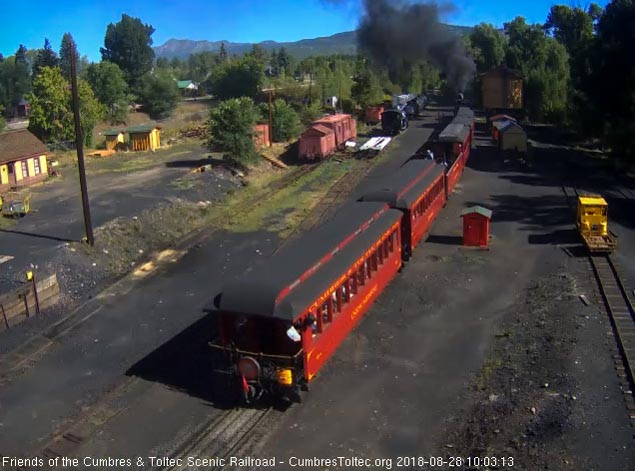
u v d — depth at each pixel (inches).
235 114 1641.2
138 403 598.9
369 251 727.7
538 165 1710.1
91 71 2955.2
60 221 1181.7
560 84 2721.5
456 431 526.9
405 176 1028.5
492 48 3631.9
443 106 3410.4
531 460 455.2
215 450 515.8
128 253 1061.1
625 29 1653.5
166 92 3277.6
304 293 566.3
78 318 805.9
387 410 567.2
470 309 784.9
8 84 3811.5
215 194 1448.1
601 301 761.6
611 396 539.8
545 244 1023.6
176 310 823.1
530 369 608.7
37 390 634.8
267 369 559.2
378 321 755.4
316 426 545.3
